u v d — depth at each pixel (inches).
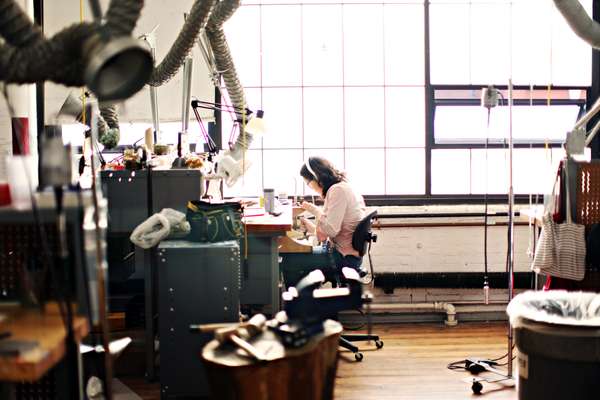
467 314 223.8
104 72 87.7
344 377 169.8
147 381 164.7
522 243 224.4
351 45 230.7
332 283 188.1
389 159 232.7
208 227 144.5
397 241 225.5
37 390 103.7
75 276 92.7
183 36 158.6
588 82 227.8
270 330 106.0
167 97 229.0
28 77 91.0
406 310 221.0
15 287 98.4
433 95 229.3
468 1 227.0
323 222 184.2
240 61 231.1
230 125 232.2
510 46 226.5
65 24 223.6
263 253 167.9
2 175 175.5
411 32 229.5
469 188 231.0
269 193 189.6
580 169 161.3
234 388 95.6
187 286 140.9
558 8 176.4
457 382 164.4
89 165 168.4
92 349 108.5
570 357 114.4
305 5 229.5
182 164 168.1
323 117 233.1
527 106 228.1
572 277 159.5
